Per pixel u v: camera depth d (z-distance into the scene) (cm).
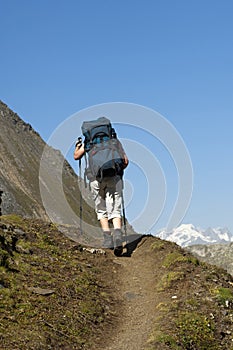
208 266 1249
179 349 845
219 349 882
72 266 1171
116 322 967
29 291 970
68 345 834
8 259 1072
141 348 841
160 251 1307
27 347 777
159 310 990
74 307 962
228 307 1008
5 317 849
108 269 1232
